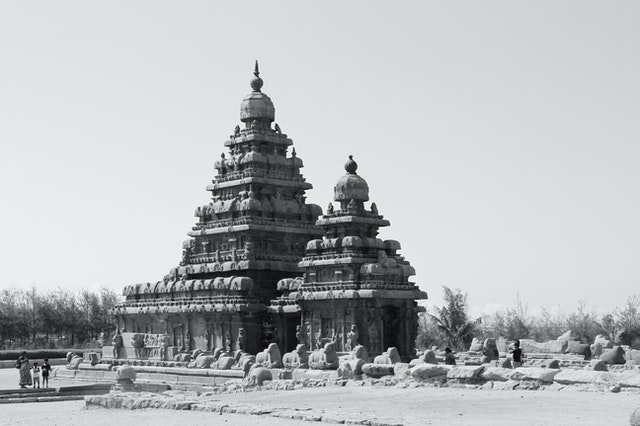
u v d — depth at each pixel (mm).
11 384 93000
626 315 130625
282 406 47656
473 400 46656
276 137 107938
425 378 55656
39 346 174625
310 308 92000
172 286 101750
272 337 95125
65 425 46594
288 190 106625
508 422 38094
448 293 120562
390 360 65875
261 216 102375
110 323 175250
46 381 86875
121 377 81688
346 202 94250
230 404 48500
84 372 103188
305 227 104438
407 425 37344
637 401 43719
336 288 89875
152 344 100688
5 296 174250
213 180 108188
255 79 108938
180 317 99688
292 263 101625
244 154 106875
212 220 106062
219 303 95438
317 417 41250
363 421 39188
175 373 89625
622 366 69875
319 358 74375
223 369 85000
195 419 44781
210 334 96625
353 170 95312
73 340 176125
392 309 91750
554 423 37469
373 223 93438
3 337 166250
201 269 103250
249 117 107562
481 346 98438
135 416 48500
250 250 99062
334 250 92312
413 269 92875
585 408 42000
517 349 69750
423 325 132250
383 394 51750
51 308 173375
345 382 59406
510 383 51531
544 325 140375
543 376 50969
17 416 55031
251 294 95938
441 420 39031
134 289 106875
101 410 54312
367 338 88250
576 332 131125
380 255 91188
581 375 50281
